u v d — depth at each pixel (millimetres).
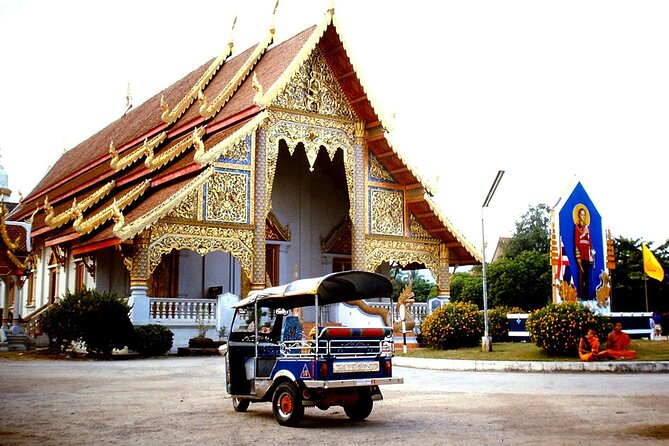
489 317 28141
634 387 15203
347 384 10367
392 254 31531
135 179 31438
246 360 11844
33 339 32719
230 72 35156
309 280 11359
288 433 9656
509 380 17000
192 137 29172
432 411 11648
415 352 25141
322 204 34906
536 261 59062
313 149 29828
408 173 31469
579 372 19203
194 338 26016
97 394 14000
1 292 44844
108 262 29578
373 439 9102
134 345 24578
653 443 8641
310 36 29281
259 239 27984
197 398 13484
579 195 31016
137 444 8734
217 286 31484
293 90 29641
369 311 29422
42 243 38125
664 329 40094
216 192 27234
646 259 37625
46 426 10078
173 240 26172
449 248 33406
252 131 28188
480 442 8766
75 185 39219
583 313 21203
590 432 9461
